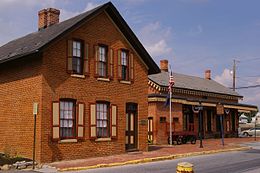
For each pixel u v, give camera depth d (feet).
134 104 81.41
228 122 147.95
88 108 71.15
